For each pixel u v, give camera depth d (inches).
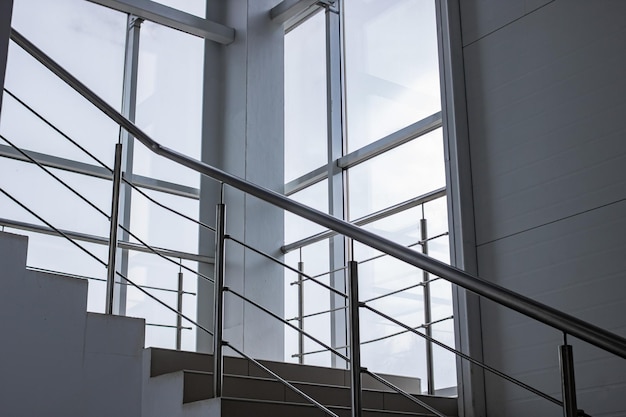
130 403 95.2
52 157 171.3
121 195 178.1
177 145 190.4
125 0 184.1
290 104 199.2
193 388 92.8
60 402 90.0
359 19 187.8
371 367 160.7
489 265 131.6
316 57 193.5
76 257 169.3
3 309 88.2
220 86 199.8
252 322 178.4
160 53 192.5
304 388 104.7
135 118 185.0
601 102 120.4
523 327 124.5
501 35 137.3
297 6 192.1
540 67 130.0
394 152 171.0
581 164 121.4
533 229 126.2
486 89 138.2
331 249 177.3
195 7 201.3
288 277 186.9
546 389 119.6
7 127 167.9
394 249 80.6
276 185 191.0
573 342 117.3
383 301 161.8
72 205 171.9
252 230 184.4
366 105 181.2
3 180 165.0
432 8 168.7
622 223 114.6
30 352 89.0
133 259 176.4
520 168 130.0
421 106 166.7
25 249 91.4
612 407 111.0
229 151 192.5
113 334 95.8
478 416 126.4
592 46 123.1
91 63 183.3
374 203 173.2
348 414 98.8
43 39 178.1
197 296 182.2
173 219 184.7
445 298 148.0
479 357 129.5
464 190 136.0
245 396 98.1
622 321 112.2
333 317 172.2
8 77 171.2
